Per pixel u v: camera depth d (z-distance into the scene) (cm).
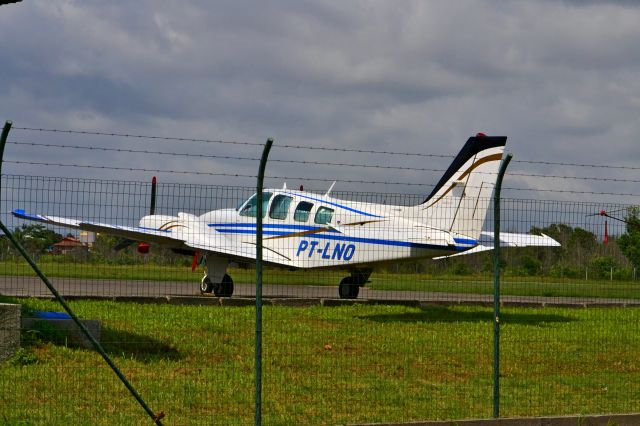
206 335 2002
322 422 1334
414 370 1778
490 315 2716
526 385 1681
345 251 2973
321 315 2488
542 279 3556
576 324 2536
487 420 1323
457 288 4066
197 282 4034
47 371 1550
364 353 1917
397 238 2870
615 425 1361
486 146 2856
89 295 2833
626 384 1736
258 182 1305
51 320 1777
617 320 2684
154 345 1841
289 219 3116
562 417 1353
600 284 3681
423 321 2470
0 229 1235
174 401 1406
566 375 1811
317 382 1611
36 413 1284
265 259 3105
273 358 1812
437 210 2894
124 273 2875
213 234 3241
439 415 1402
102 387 1462
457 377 1736
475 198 2853
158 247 3712
